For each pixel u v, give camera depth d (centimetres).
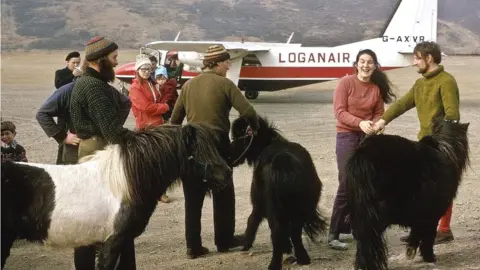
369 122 553
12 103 2023
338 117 569
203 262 559
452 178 509
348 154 538
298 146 537
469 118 1647
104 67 459
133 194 425
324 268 530
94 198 418
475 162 1009
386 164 475
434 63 554
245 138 548
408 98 572
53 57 7012
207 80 548
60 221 407
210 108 546
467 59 6112
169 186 458
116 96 477
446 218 597
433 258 534
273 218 502
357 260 483
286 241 509
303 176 505
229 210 583
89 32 11531
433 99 552
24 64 5344
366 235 477
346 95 573
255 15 13975
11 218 402
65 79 695
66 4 13225
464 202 762
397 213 487
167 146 439
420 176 486
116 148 434
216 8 14112
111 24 12181
